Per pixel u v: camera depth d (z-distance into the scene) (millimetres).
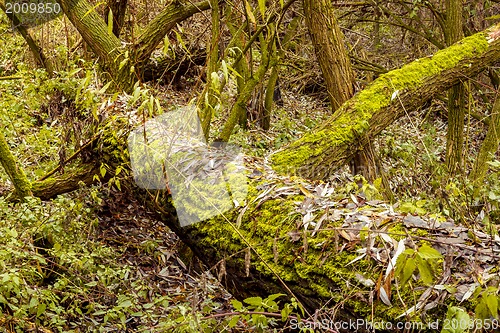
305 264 2285
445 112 8703
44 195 3939
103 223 4340
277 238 2430
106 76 4453
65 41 6641
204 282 2674
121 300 3115
